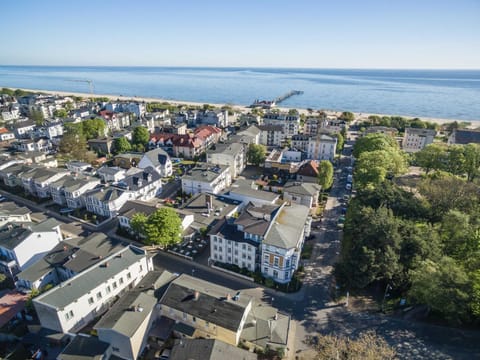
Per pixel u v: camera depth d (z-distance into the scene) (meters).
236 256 67.75
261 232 63.56
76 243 68.75
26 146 143.00
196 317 48.00
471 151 111.38
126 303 49.81
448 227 64.81
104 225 86.50
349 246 66.50
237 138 144.00
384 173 93.62
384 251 56.09
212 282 64.50
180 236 74.50
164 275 58.09
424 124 199.62
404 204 73.88
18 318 54.81
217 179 104.12
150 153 121.12
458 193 75.94
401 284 58.59
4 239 67.12
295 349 48.56
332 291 61.81
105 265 58.16
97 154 143.38
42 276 60.00
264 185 111.81
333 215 92.69
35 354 47.12
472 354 46.81
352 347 44.09
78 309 51.72
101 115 197.12
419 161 121.81
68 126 155.75
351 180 117.69
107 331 44.47
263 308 52.94
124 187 95.19
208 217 83.25
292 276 64.88
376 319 54.44
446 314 51.16
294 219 70.06
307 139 151.00
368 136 134.12
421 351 47.56
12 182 107.81
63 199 96.88
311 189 94.00
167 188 111.50
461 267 53.00
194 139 147.50
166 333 48.84
